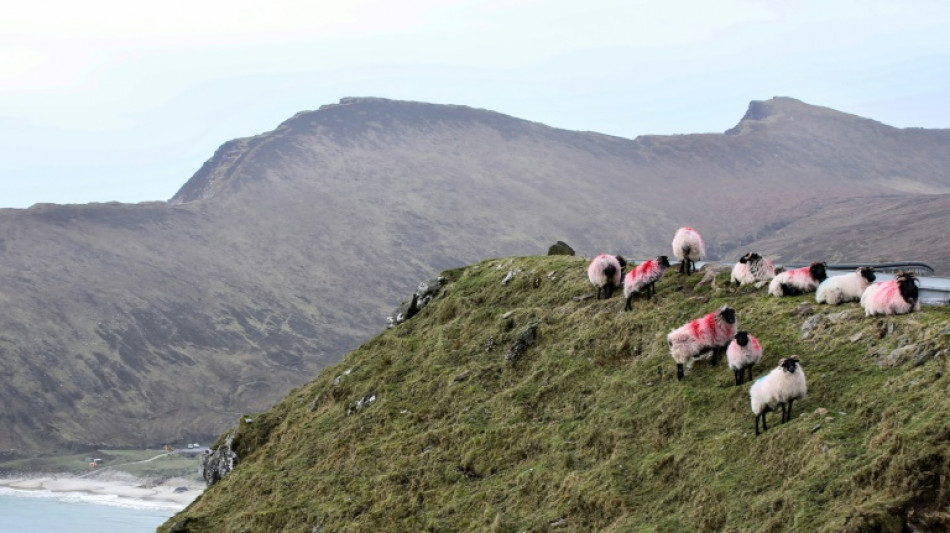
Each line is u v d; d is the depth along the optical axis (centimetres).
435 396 3700
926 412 1988
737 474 2233
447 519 2844
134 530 19175
